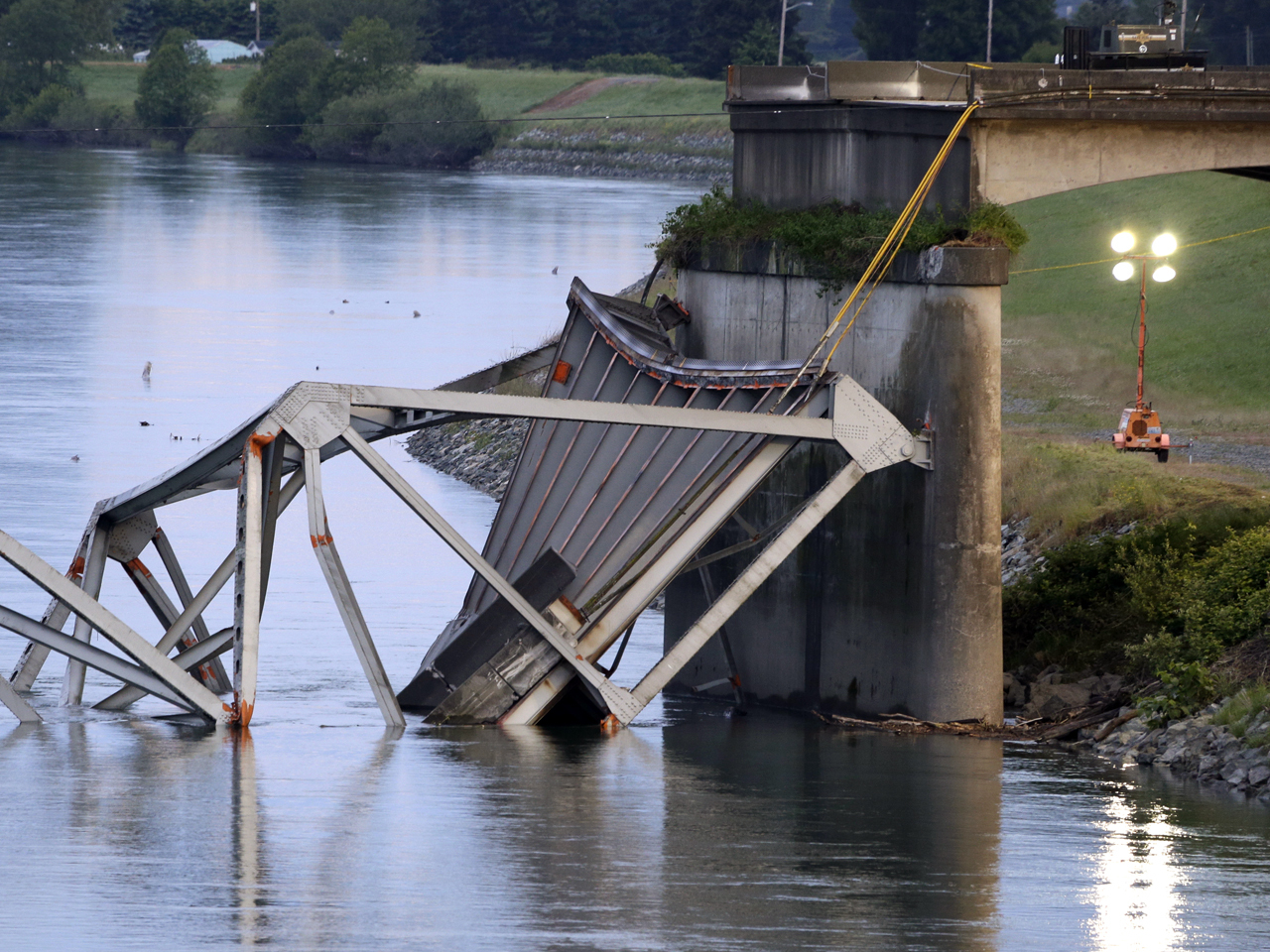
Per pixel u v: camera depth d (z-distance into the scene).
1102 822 85.25
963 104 102.81
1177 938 68.38
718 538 121.25
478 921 68.56
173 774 92.44
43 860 76.00
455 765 95.62
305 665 123.44
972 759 98.75
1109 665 109.94
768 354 115.94
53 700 116.50
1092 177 105.81
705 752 100.69
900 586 107.19
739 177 121.50
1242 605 103.25
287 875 74.25
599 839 81.31
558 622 106.81
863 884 75.06
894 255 105.50
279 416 97.81
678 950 65.75
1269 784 90.25
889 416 102.44
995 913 71.12
